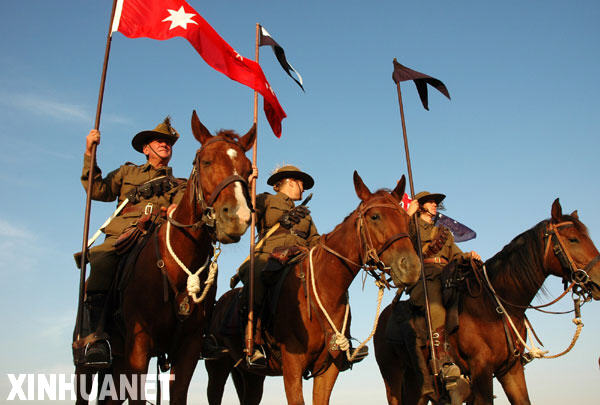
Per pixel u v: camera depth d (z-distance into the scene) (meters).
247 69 8.07
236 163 5.38
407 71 9.19
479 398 7.71
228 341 7.63
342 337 6.29
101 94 6.47
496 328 7.82
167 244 5.79
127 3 6.97
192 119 5.84
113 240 6.55
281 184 8.66
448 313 8.12
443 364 7.83
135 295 5.82
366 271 6.27
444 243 9.06
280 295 6.75
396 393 9.47
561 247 7.59
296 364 6.41
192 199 5.59
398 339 8.94
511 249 8.00
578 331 7.48
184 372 5.92
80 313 5.88
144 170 7.23
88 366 6.05
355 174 6.56
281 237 7.64
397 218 6.14
